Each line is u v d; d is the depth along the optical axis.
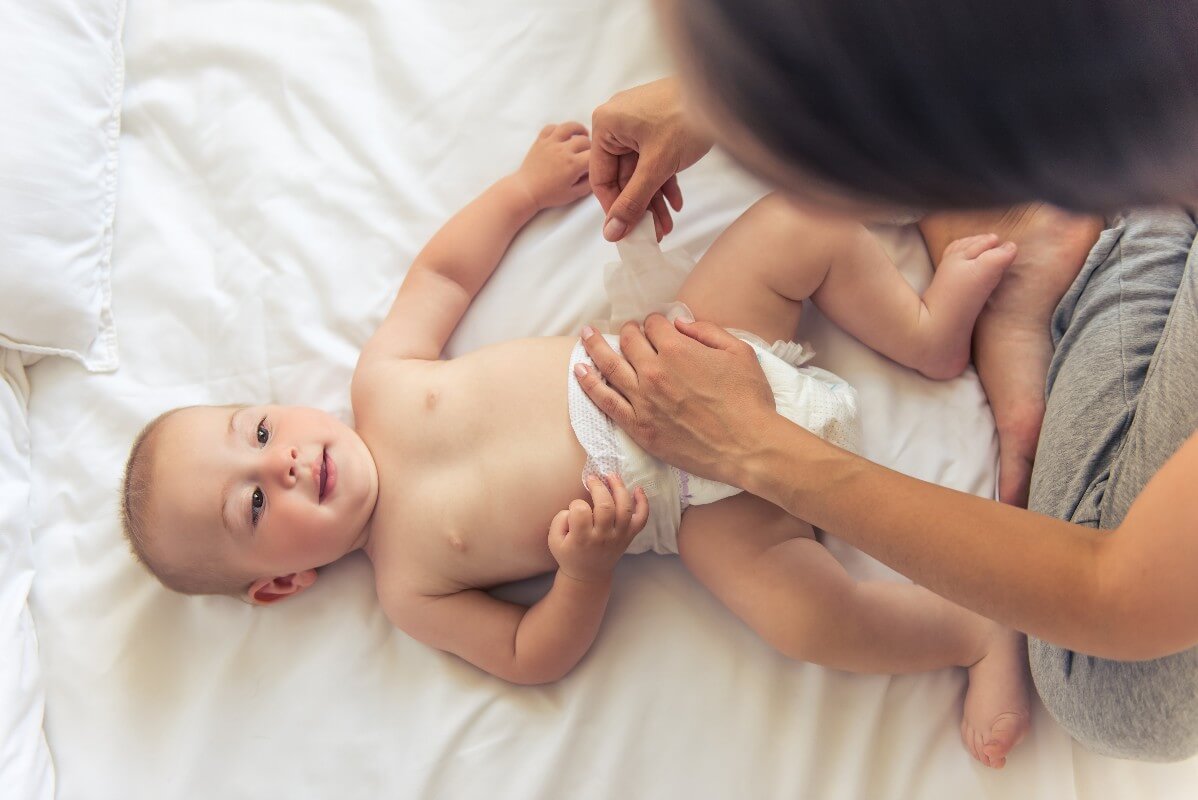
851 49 0.36
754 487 0.90
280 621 1.15
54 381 1.22
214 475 1.08
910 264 1.20
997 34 0.34
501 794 1.07
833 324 1.20
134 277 1.25
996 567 0.70
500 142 1.28
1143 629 0.64
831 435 1.04
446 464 1.11
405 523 1.12
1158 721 0.81
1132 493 0.82
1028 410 1.12
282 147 1.28
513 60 1.29
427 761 1.08
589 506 1.00
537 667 1.08
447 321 1.21
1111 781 1.04
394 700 1.12
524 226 1.25
